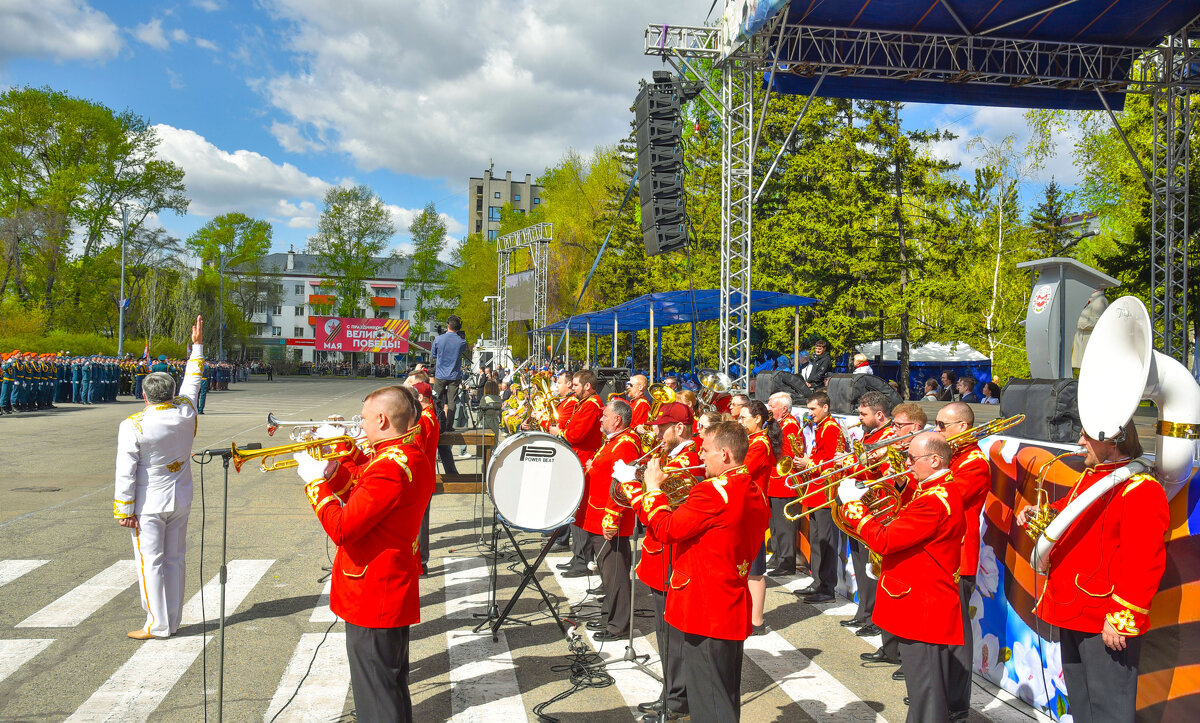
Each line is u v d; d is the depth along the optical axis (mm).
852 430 7922
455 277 55250
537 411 7707
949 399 16984
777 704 4770
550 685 4965
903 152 25969
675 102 13070
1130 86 15281
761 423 6258
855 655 5664
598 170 39781
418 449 3691
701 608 3652
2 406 23203
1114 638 3424
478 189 114875
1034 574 4777
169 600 5613
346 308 76062
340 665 5141
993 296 29188
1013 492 5066
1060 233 33844
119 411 24812
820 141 26375
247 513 9945
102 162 45250
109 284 46875
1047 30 13562
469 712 4543
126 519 5406
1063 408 4930
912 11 12891
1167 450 3492
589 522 6027
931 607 3863
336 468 3691
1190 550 3635
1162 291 16188
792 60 13773
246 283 72625
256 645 5488
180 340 52469
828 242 25078
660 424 6672
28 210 41688
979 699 5004
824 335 25125
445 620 6258
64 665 5051
